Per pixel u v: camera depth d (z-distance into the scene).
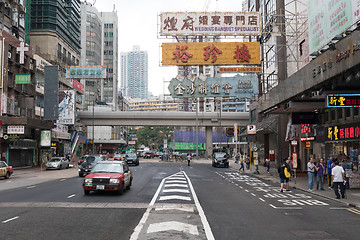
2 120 35.16
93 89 96.19
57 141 50.72
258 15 23.58
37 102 46.19
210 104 122.38
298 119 23.38
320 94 16.25
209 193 15.96
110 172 15.66
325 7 19.53
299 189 18.14
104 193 15.55
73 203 12.41
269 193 16.38
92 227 8.41
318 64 15.41
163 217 9.83
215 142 95.56
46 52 58.06
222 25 23.33
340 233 8.11
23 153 42.53
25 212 10.52
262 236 7.73
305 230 8.39
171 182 21.30
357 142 19.03
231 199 13.98
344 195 14.15
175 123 65.75
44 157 47.56
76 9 71.44
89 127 90.44
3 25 40.16
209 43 23.70
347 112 19.94
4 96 35.88
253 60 23.83
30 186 19.45
